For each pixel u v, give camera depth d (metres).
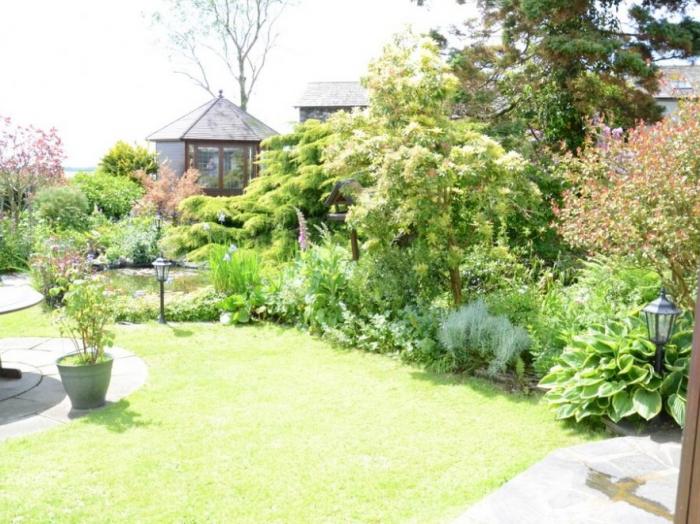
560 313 5.54
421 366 5.52
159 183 15.95
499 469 3.45
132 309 7.48
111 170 20.56
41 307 7.95
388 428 4.08
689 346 4.10
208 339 6.57
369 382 5.09
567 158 5.90
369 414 4.34
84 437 3.88
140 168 20.66
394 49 6.27
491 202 5.91
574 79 9.62
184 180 16.39
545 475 3.15
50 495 3.10
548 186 8.52
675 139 4.63
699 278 1.54
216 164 19.19
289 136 12.78
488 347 5.30
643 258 4.81
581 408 4.07
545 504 2.86
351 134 6.57
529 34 10.48
